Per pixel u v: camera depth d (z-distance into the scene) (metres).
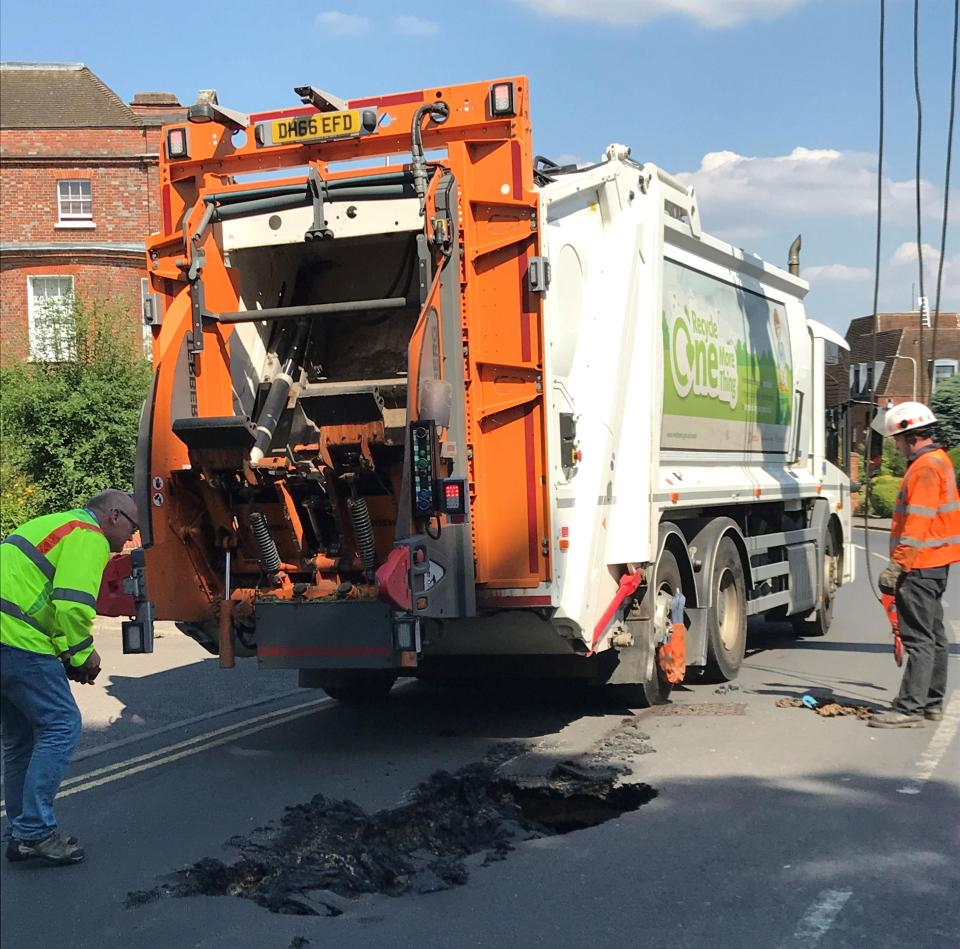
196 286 7.02
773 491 10.70
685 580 8.84
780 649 11.10
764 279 11.38
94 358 17.72
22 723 5.33
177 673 10.41
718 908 4.40
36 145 24.23
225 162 7.29
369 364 7.76
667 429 8.65
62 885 4.89
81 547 5.21
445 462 6.34
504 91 6.48
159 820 5.80
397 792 6.16
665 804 5.79
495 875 4.84
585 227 7.42
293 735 7.74
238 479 6.95
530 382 6.51
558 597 6.68
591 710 8.23
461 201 6.51
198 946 4.18
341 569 6.90
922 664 7.33
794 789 6.00
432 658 8.17
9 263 24.17
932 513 7.27
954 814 5.52
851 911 4.33
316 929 4.30
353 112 6.87
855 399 12.41
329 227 6.91
